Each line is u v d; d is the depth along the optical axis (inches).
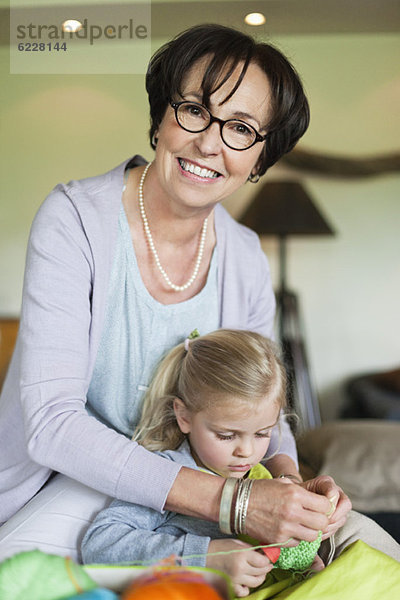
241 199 169.2
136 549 39.4
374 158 170.6
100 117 173.8
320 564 42.6
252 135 47.6
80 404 43.8
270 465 52.7
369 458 92.2
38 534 43.6
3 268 176.9
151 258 52.1
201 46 45.7
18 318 171.0
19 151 175.5
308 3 144.2
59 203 48.0
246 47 45.9
